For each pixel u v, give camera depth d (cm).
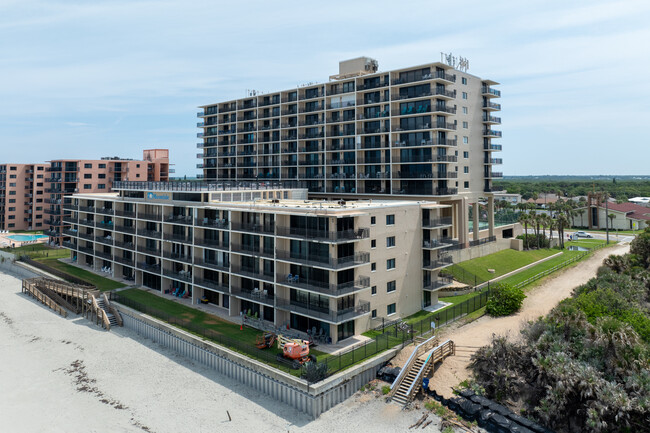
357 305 4762
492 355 4044
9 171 14075
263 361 4209
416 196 7812
